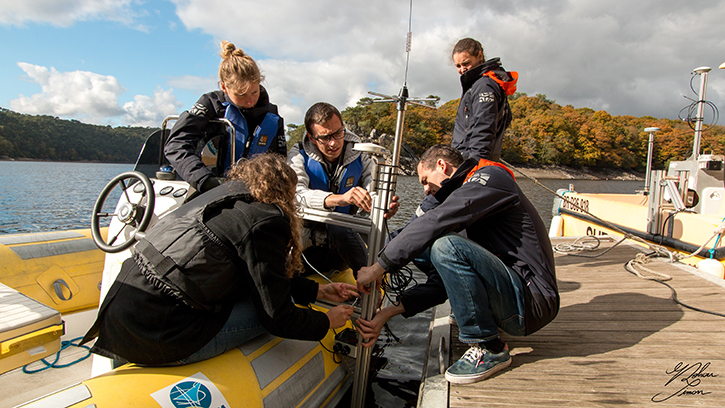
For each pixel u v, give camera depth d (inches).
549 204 757.9
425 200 93.0
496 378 76.0
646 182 268.8
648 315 106.9
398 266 71.2
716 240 162.6
